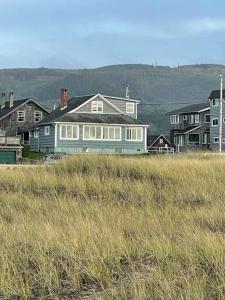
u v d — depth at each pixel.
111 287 9.32
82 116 86.81
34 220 16.56
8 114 105.88
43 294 9.49
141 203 21.12
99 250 11.34
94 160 29.23
